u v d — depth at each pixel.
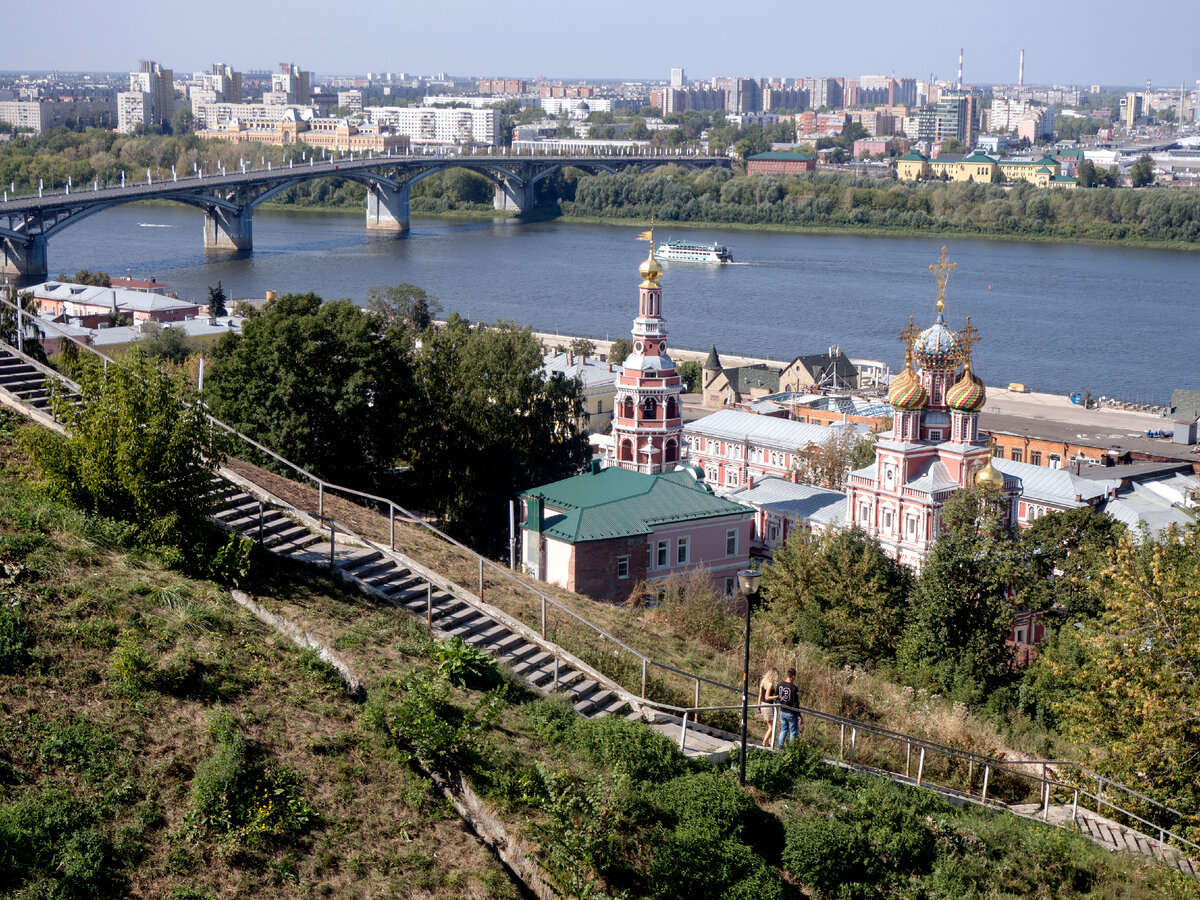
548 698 39.72
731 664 53.75
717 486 143.38
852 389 191.75
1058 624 77.81
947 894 34.53
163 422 39.88
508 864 31.38
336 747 32.97
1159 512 116.19
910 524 95.44
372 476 94.19
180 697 32.75
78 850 27.17
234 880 28.14
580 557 80.19
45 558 35.84
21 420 47.69
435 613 43.56
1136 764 44.56
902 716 50.62
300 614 39.12
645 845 32.84
